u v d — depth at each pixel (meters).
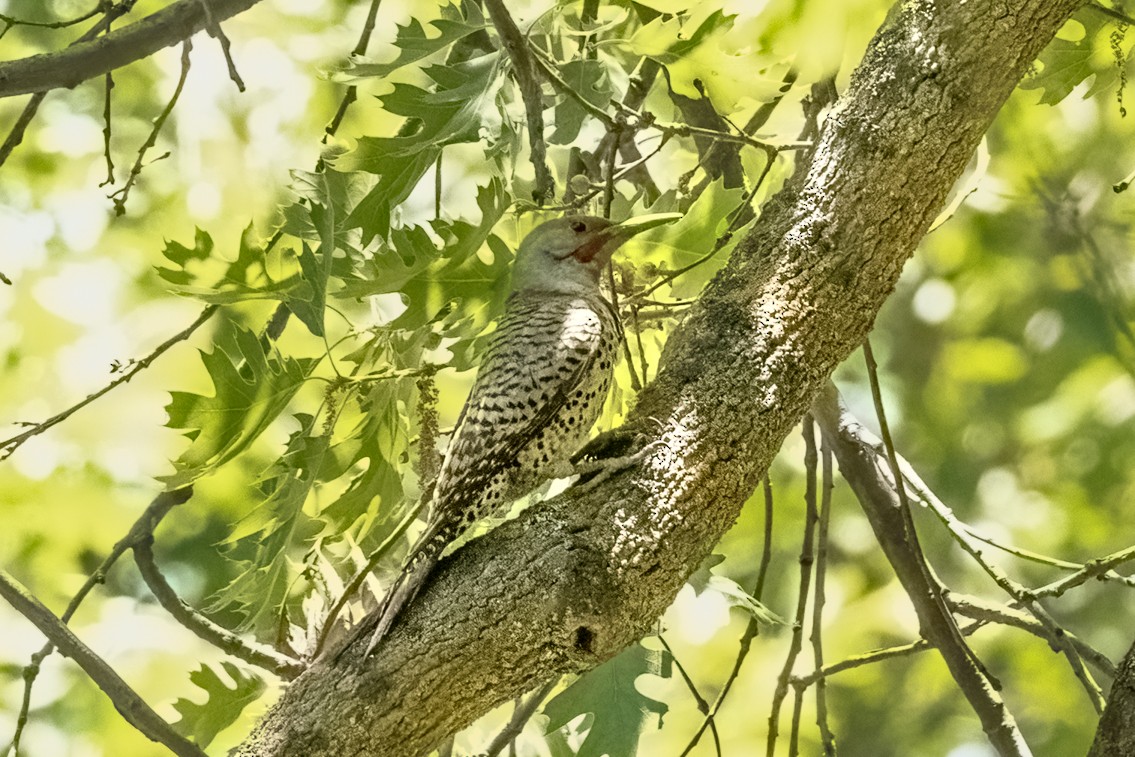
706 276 9.34
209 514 14.66
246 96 13.73
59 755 13.78
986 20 7.75
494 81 8.69
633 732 9.02
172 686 13.66
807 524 10.37
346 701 7.16
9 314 14.02
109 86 8.68
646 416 7.62
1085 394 17.62
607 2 9.27
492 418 8.57
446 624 7.18
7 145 8.91
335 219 8.77
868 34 9.90
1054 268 17.09
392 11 13.07
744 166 10.56
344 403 8.32
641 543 7.24
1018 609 9.99
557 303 8.95
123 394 13.96
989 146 16.36
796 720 9.80
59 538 14.20
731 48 9.24
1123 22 9.88
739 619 15.66
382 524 9.03
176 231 13.93
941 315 17.97
